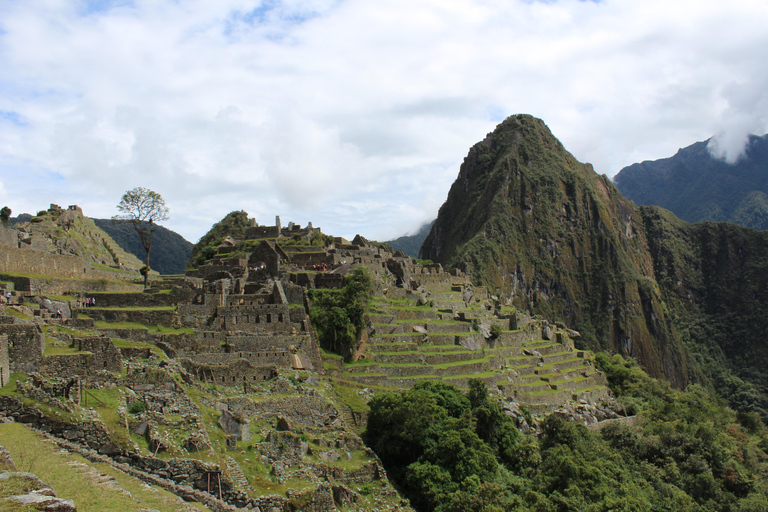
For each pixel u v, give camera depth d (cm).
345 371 9250
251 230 16588
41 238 11275
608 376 17162
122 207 9438
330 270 12306
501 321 15638
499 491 7375
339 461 6600
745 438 16075
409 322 11925
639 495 9706
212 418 5572
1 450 3575
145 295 7619
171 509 3650
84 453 4166
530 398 12000
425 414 8019
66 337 5644
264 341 7738
